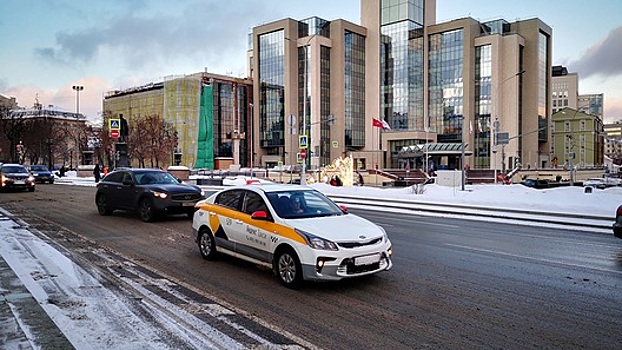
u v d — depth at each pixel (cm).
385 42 9094
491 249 1088
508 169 7100
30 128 7225
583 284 769
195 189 1552
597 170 7756
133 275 809
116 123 3969
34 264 866
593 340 527
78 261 910
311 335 538
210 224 931
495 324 578
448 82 8750
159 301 658
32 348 483
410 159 8444
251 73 11012
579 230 1431
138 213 1529
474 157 8488
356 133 9044
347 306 648
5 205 2022
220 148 9256
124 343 500
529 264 923
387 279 795
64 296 666
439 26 8831
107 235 1239
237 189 914
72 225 1423
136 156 7669
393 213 1952
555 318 601
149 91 10006
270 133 9200
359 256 714
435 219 1720
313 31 8806
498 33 8338
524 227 1499
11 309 604
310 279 706
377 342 519
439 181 3547
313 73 8588
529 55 8612
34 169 4209
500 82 8369
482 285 760
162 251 1030
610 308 642
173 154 7744
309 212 818
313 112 8569
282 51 8894
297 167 6512
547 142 8969
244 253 847
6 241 1108
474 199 2403
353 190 3108
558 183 5291
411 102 8844
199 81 9006
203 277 802
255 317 598
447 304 658
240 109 9638
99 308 617
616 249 1098
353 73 9012
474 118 8531
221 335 532
